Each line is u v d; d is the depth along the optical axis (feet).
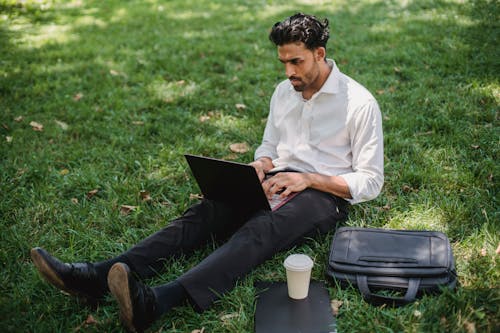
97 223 10.22
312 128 9.17
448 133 12.95
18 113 15.12
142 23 25.38
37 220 10.27
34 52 20.58
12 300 7.95
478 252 8.52
